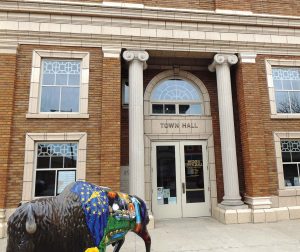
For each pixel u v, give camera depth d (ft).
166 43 27.76
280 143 28.63
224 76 28.66
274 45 29.68
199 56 29.63
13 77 24.89
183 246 19.39
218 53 28.73
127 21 27.20
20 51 25.70
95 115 25.81
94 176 24.81
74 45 26.40
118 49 26.86
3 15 25.44
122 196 14.25
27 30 25.67
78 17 26.55
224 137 27.78
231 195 26.78
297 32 30.27
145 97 30.48
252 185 26.61
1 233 22.06
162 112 31.04
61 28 26.18
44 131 24.82
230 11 29.14
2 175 23.27
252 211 26.02
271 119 28.73
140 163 25.66
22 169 23.98
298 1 31.86
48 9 25.88
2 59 25.02
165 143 30.17
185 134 30.27
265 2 31.09
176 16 27.84
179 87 31.65
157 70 31.35
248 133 27.48
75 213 11.25
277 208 26.89
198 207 29.50
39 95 25.71
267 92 29.12
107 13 26.71
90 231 11.50
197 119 30.76
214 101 31.42
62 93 26.35
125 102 30.07
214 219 28.02
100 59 26.78
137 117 26.30
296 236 21.34
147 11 27.25
